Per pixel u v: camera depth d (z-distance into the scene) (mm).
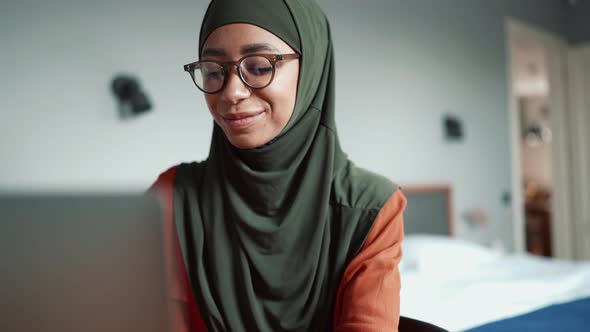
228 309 821
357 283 776
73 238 301
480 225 3705
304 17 788
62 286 296
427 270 2500
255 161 816
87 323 299
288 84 743
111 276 306
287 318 823
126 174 2160
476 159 3717
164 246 330
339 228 852
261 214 842
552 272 2568
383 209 847
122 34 2162
